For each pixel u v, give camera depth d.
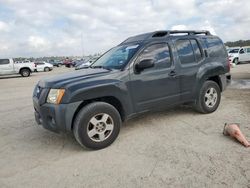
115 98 4.09
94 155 3.68
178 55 4.83
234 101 6.57
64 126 3.63
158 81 4.50
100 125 3.84
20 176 3.19
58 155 3.77
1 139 4.62
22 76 23.48
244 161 3.21
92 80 3.84
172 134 4.34
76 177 3.08
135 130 4.64
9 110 7.21
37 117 4.20
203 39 5.38
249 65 20.75
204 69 5.18
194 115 5.39
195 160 3.31
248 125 4.54
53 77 4.27
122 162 3.40
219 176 2.89
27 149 4.07
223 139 3.98
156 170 3.12
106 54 5.29
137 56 4.28
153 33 4.68
